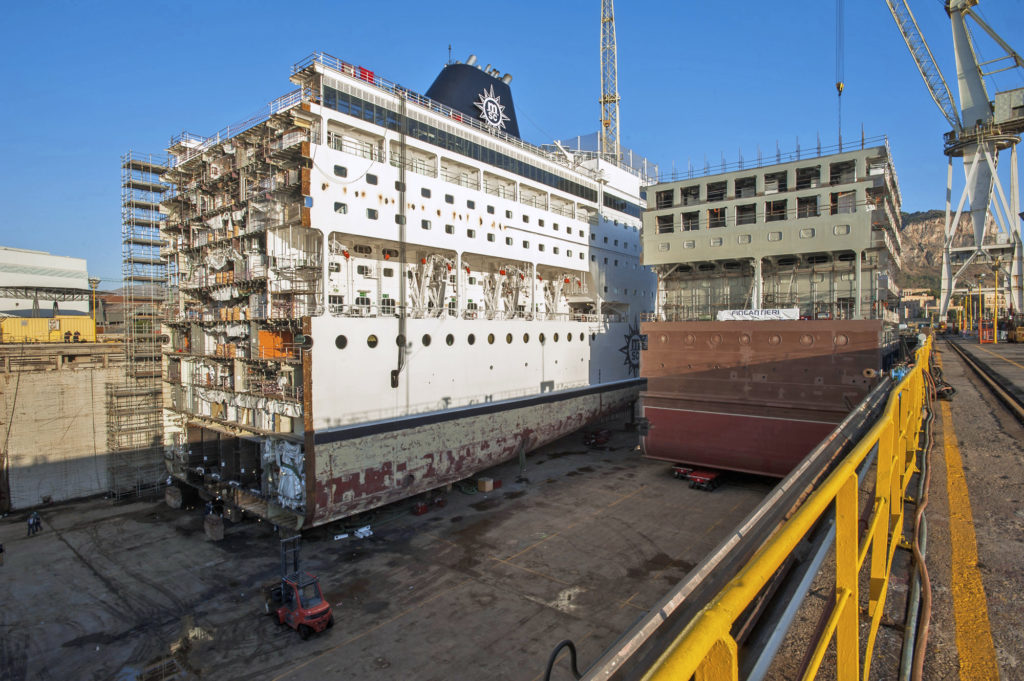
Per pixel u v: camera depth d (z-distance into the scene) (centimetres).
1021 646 335
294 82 2375
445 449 2491
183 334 2989
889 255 2892
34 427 2866
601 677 196
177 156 3084
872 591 356
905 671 310
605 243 3897
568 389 3353
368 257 2570
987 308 8806
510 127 3500
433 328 2508
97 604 1733
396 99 2556
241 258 2569
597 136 5016
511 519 2252
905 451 612
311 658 1392
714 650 141
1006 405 1191
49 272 5016
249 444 2358
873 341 2147
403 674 1317
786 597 298
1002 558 450
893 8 5300
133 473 3067
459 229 2756
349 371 2166
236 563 1992
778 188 2786
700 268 3080
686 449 2642
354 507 2148
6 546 2273
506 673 1308
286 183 2308
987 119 4809
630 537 2036
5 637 1564
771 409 2383
